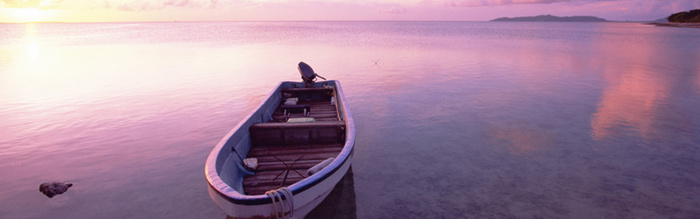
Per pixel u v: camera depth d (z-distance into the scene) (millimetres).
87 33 82188
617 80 14922
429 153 7148
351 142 5082
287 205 3672
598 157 6789
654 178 5918
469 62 21500
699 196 5340
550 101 11133
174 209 5109
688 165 6375
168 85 14133
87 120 9281
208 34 70688
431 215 4996
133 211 5035
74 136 8031
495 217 4922
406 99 11570
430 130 8492
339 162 4367
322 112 8664
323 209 5145
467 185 5824
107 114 9852
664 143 7430
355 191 5668
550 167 6410
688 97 11547
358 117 9594
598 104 10703
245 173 5051
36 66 20047
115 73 17344
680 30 91438
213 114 9859
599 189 5602
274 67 19422
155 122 9109
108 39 51688
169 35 65750
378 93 12531
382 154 7125
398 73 17172
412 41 45375
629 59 23156
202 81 15055
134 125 8859
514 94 12188
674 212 4941
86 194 5465
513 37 59844
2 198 5309
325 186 4133
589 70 17953
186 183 5863
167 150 7230
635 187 5637
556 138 7840
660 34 69188
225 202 3590
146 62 21734
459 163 6660
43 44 40000
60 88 13578
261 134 6051
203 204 5246
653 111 9867
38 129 8523
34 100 11547
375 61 22219
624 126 8578
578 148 7246
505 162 6660
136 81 15094
